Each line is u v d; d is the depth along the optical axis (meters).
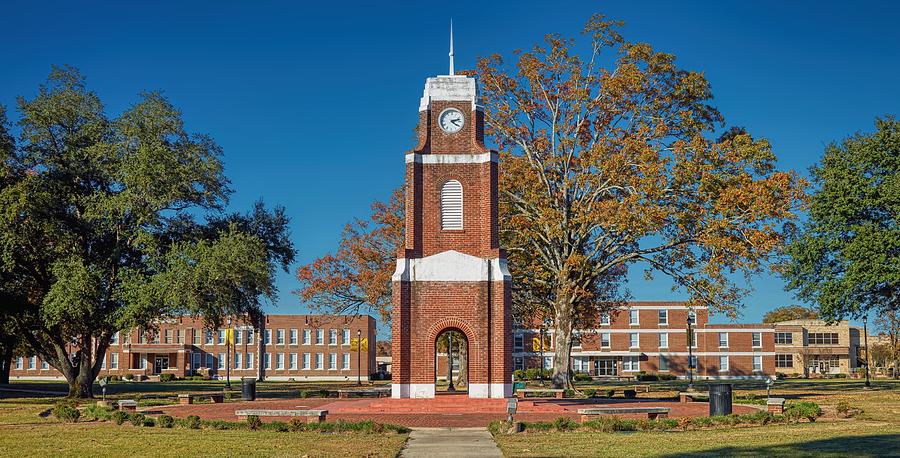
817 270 54.78
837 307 53.03
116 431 27.89
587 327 65.38
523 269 55.72
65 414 32.53
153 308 49.31
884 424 28.92
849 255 51.22
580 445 23.58
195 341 122.44
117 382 95.94
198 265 47.94
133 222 51.50
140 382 98.12
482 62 54.34
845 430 26.70
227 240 49.41
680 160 48.31
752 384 74.38
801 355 125.25
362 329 123.94
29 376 118.94
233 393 54.91
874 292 52.88
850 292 51.75
